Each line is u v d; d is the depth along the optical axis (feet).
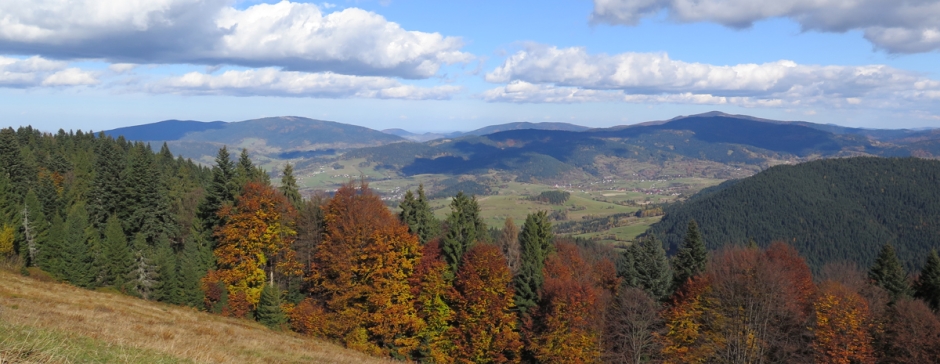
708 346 171.12
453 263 181.68
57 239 196.13
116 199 226.99
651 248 200.85
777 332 173.27
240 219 184.96
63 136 457.68
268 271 197.47
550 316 161.27
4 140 256.32
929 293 203.00
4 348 47.55
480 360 163.63
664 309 183.42
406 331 171.22
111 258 187.21
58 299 125.29
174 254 205.05
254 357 87.81
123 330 82.64
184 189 303.48
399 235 173.58
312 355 107.04
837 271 256.11
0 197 199.00
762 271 172.45
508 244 225.97
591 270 220.84
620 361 168.76
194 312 157.99
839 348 160.76
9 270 173.99
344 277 168.25
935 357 155.02
